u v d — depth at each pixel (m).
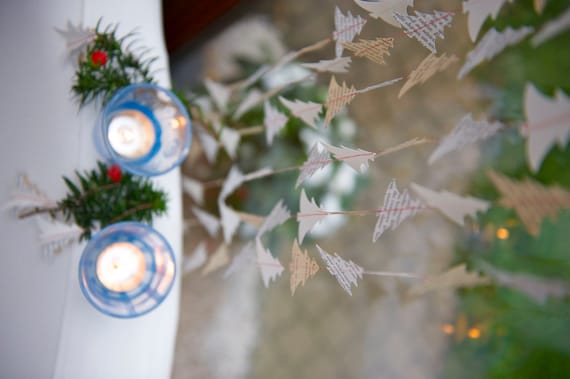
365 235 0.70
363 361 0.67
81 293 0.49
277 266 0.40
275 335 0.68
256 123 0.71
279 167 0.72
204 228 0.70
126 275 0.48
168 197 0.54
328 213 0.35
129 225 0.49
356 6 0.68
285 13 0.74
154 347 0.52
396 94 0.69
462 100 0.67
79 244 0.49
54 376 0.48
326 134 0.71
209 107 0.67
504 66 0.64
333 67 0.41
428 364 0.64
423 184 0.67
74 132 0.50
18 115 0.51
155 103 0.52
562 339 0.57
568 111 0.22
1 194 0.51
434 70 0.35
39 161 0.50
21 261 0.50
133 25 0.54
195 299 0.68
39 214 0.48
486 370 0.61
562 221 0.58
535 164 0.23
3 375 0.50
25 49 0.51
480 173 0.64
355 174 0.70
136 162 0.50
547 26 0.33
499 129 0.27
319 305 0.69
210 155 0.65
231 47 0.73
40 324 0.49
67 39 0.49
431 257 0.66
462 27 0.66
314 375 0.67
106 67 0.51
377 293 0.68
